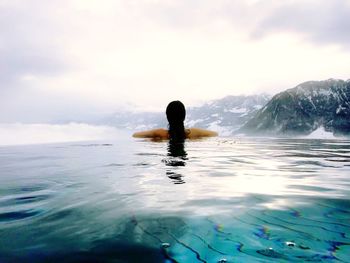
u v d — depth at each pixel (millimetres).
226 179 3221
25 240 1537
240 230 1652
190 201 2295
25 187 2930
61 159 5590
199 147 7797
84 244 1477
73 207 2160
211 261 1271
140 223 1784
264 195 2482
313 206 2137
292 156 5770
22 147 9805
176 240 1521
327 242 1463
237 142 10977
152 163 4605
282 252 1354
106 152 6789
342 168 4105
